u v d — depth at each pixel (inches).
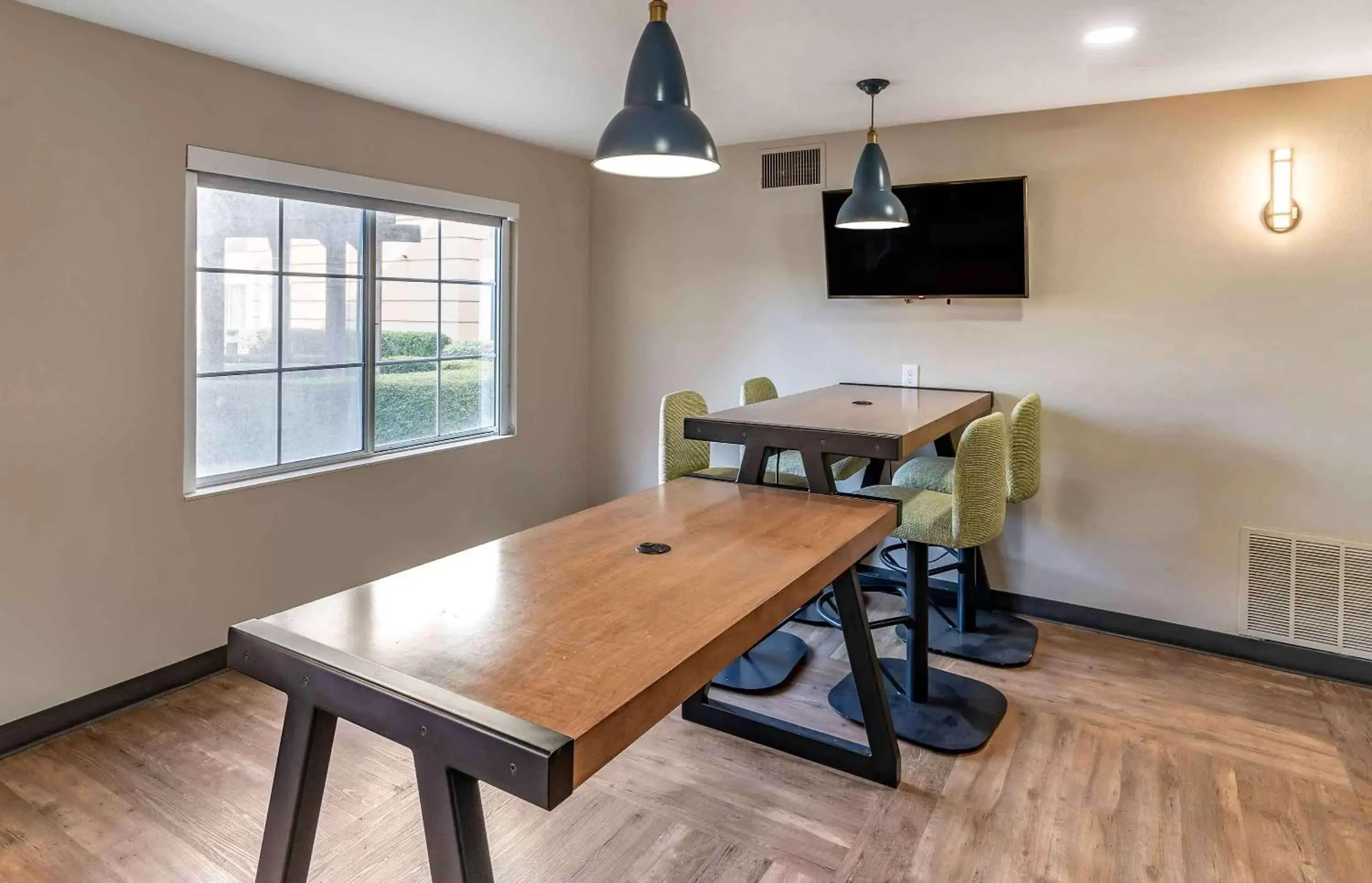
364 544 142.2
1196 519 134.3
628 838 86.7
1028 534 148.5
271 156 122.3
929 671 123.0
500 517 171.0
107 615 108.8
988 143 144.9
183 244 113.8
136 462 110.5
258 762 99.9
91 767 98.3
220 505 120.4
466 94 131.9
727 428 106.2
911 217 150.0
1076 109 137.6
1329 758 102.0
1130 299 136.3
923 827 88.5
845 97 131.2
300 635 55.7
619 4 93.7
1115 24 98.3
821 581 72.3
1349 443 122.5
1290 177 123.0
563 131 159.0
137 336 109.5
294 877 54.6
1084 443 142.2
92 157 103.1
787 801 93.5
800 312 166.9
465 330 163.8
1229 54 108.9
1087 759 101.9
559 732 42.9
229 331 123.3
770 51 108.7
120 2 94.8
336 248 137.9
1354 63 112.3
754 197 169.2
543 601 62.0
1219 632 133.9
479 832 46.8
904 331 156.5
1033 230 142.7
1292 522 127.3
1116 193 135.8
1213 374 131.2
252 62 116.3
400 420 152.3
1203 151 129.0
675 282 180.7
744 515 87.7
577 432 191.9
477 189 158.7
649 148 74.9
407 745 47.0
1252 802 92.9
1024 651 132.4
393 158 141.1
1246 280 127.6
